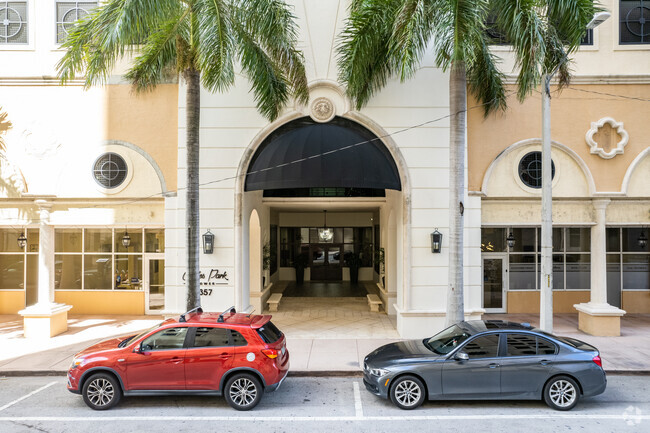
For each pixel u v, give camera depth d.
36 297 15.27
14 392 8.50
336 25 12.58
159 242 15.18
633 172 13.20
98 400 7.54
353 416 7.28
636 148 13.13
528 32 8.98
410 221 12.40
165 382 7.47
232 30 9.77
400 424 6.95
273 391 7.90
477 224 12.62
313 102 12.56
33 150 13.14
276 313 15.62
